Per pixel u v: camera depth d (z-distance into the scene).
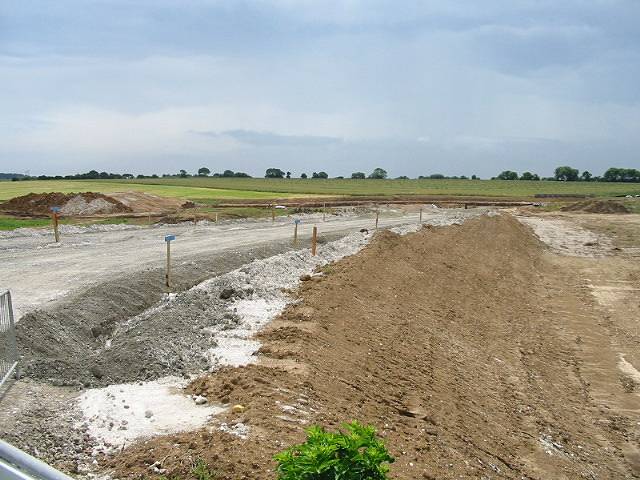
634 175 164.38
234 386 9.52
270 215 47.88
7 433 7.57
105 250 25.33
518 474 10.38
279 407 8.82
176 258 22.78
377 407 10.67
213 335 12.73
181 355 11.05
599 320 23.81
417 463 8.59
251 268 18.91
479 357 17.09
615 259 38.66
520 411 13.87
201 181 121.75
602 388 16.72
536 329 21.83
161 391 9.48
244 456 7.04
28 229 32.12
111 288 16.41
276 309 15.25
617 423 14.41
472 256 32.12
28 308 14.16
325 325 14.25
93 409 8.59
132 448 7.39
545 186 135.38
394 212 60.69
